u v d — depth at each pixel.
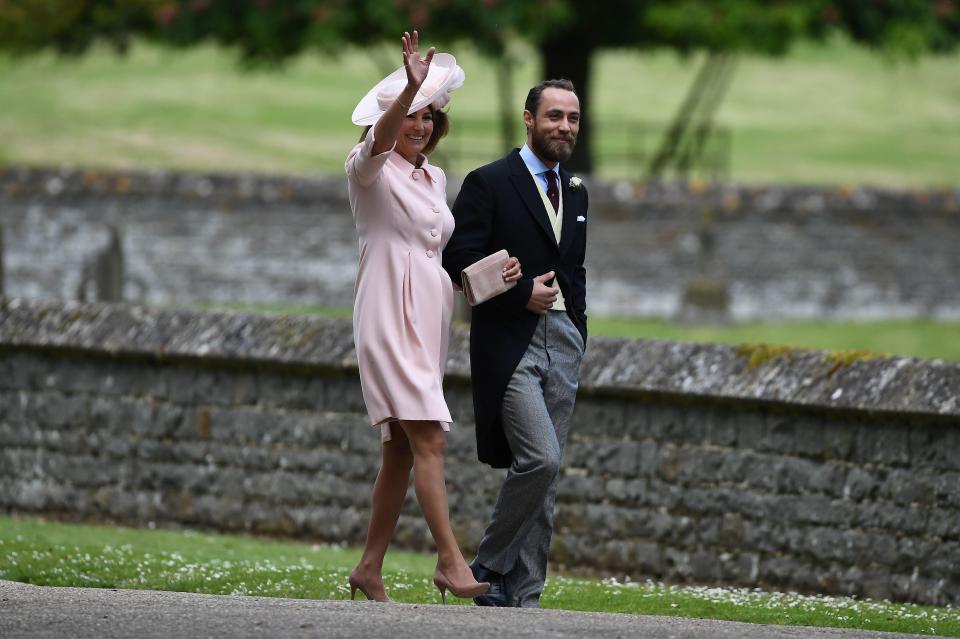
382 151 23.19
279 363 37.22
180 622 20.33
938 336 74.62
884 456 31.66
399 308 23.81
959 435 30.77
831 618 26.33
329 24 76.62
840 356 32.34
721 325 75.69
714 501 33.50
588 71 87.69
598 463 34.78
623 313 79.31
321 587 27.25
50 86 176.00
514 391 24.30
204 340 38.16
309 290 79.75
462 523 36.38
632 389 33.88
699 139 103.06
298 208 79.69
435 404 23.50
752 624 22.14
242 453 38.25
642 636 20.14
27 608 21.38
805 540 32.53
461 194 24.97
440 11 76.44
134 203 80.12
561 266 24.94
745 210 79.50
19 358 40.47
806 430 32.53
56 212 80.31
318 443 37.47
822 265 80.06
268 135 159.62
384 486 24.80
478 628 20.20
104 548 31.98
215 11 79.56
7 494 40.59
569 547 35.12
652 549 34.19
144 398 39.22
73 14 83.00
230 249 80.00
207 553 32.84
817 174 154.88
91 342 39.09
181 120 163.00
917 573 31.20
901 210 80.69
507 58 80.12
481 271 23.94
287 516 37.75
